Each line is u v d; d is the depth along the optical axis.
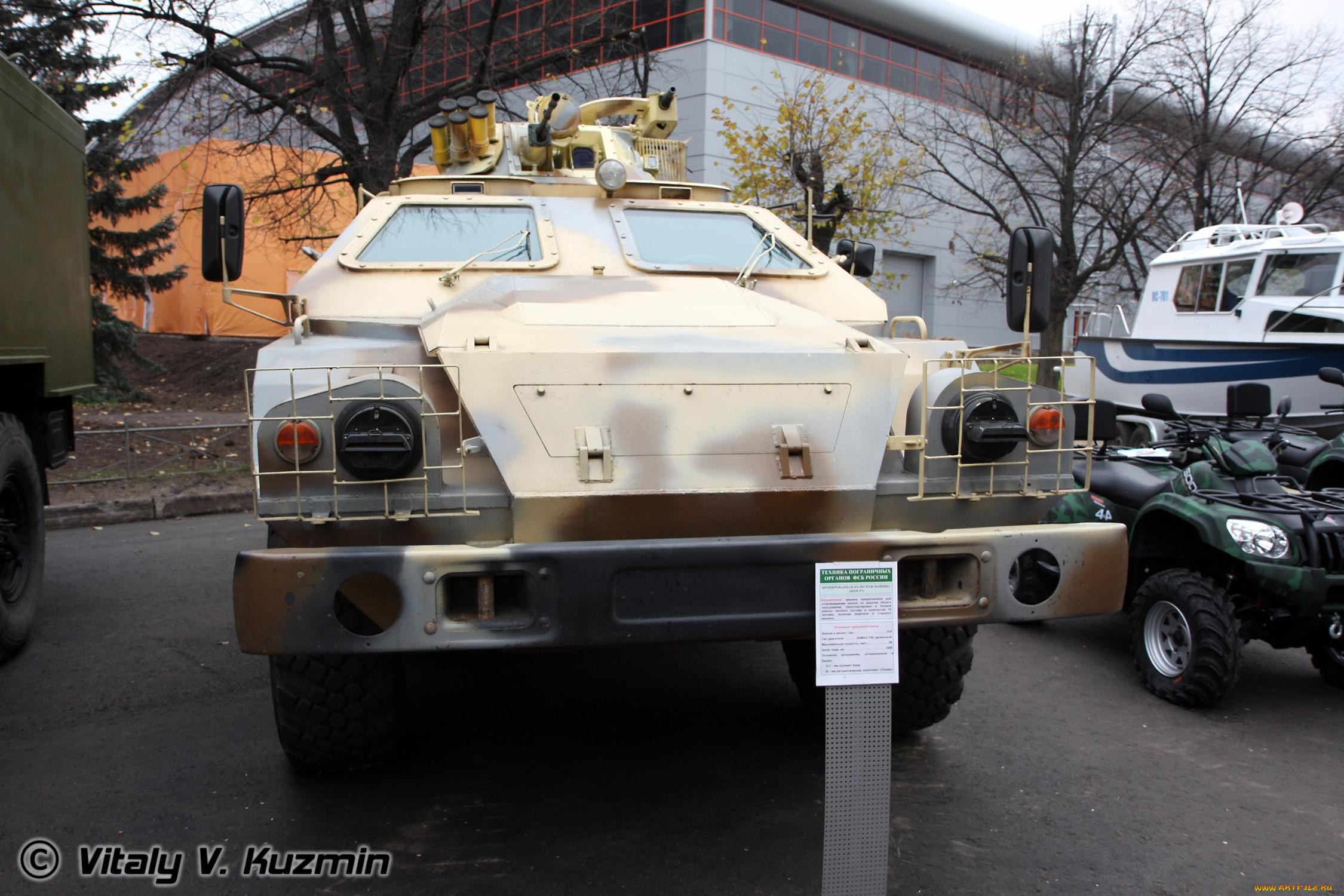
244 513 9.82
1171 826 3.64
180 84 13.13
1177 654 5.04
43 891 3.10
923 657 4.04
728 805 3.70
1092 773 4.09
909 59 25.78
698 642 3.00
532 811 3.64
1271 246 11.45
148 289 18.02
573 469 2.96
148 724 4.46
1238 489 5.26
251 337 23.30
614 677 5.09
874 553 3.04
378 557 2.81
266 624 2.80
